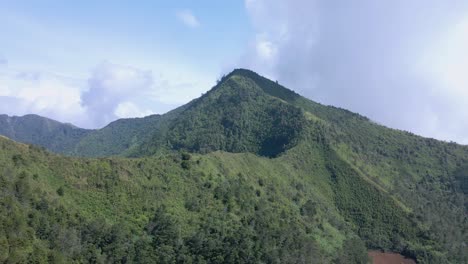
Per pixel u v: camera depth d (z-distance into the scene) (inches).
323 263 6771.7
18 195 4849.9
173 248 5575.8
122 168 6407.5
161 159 7130.9
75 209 5403.5
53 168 5748.0
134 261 5211.6
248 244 5989.2
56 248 4694.9
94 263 4943.4
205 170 7357.3
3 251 4170.8
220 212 6609.3
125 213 5816.9
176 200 6441.9
